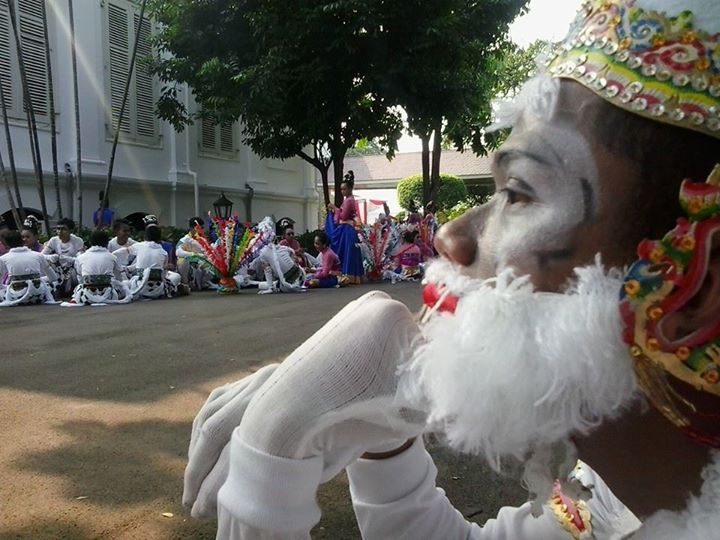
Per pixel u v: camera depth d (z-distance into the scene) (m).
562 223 0.58
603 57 0.58
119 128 13.08
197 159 16.41
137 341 5.32
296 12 12.77
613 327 0.56
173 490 2.26
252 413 0.68
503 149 0.63
